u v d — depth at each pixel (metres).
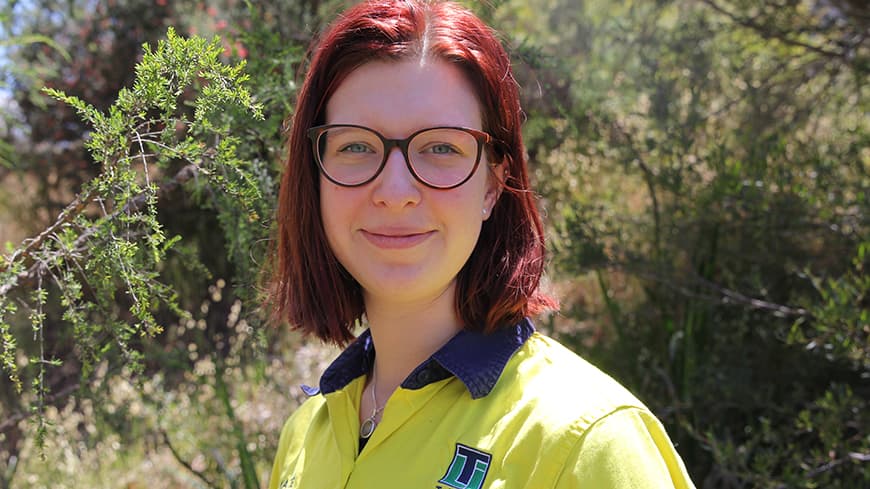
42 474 3.74
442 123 1.36
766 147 3.49
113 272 1.75
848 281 3.11
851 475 3.02
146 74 1.58
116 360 2.91
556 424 1.24
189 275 4.99
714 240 3.59
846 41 4.48
